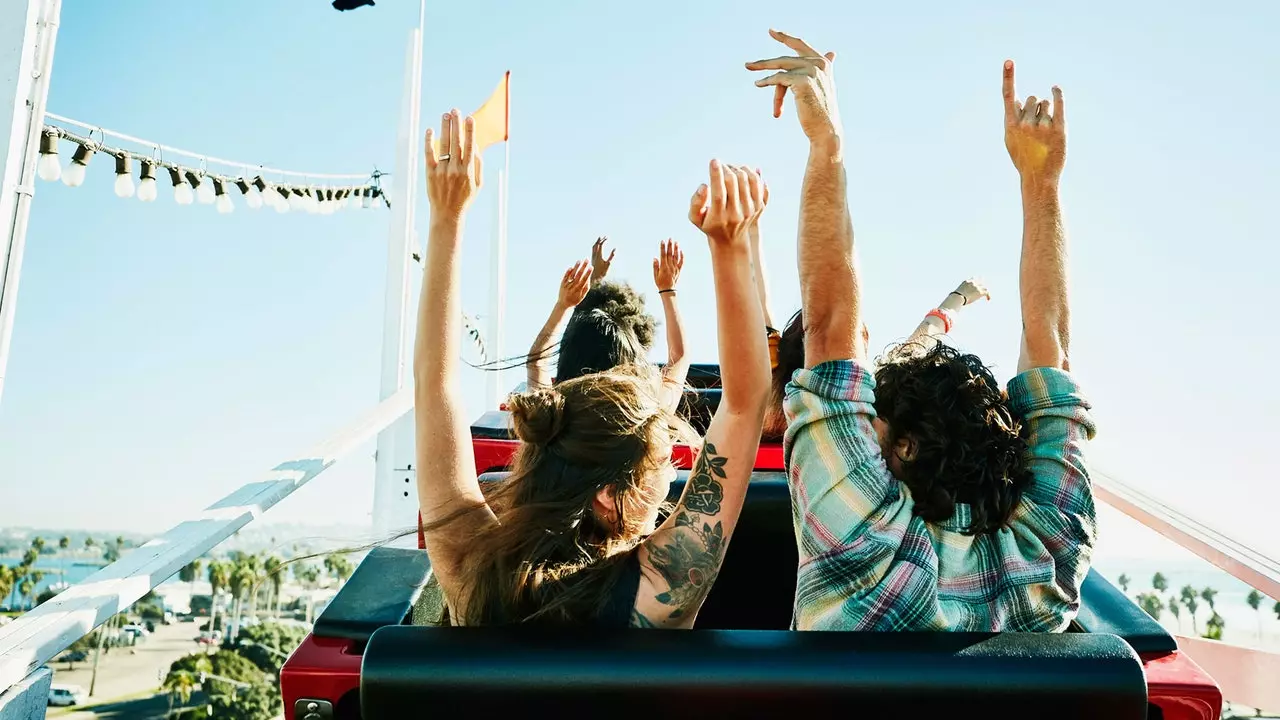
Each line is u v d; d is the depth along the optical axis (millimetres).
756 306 1326
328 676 1479
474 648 1102
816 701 1062
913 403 1474
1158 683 1396
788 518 2020
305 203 6227
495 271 7840
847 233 1562
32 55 2389
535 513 1337
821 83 1612
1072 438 1548
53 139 4523
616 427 1395
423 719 1085
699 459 1363
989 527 1432
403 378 5445
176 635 88750
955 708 1059
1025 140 1708
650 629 1164
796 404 1490
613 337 2586
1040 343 1633
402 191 5609
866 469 1427
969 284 2865
